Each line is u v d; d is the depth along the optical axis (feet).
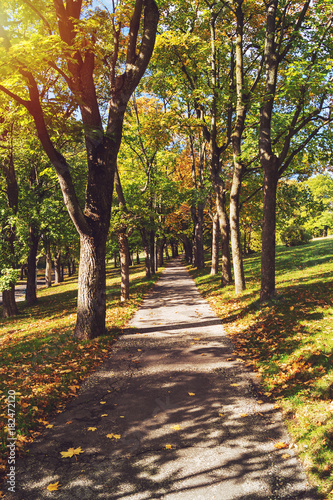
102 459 12.53
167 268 122.21
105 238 30.01
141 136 54.29
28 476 11.59
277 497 10.32
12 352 28.32
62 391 18.21
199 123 48.08
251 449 12.78
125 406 16.78
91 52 26.48
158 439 13.76
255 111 45.21
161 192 70.59
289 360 19.98
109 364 23.06
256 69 48.49
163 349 25.94
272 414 15.21
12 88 24.73
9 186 60.90
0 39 21.58
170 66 46.73
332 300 28.14
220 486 10.94
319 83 25.84
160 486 11.03
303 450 12.23
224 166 62.39
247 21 44.70
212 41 46.39
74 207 26.94
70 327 35.70
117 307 45.37
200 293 55.01
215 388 18.42
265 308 31.27
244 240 125.70
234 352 24.22
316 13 29.12
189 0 45.57
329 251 66.80
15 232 59.36
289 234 104.88
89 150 29.14
